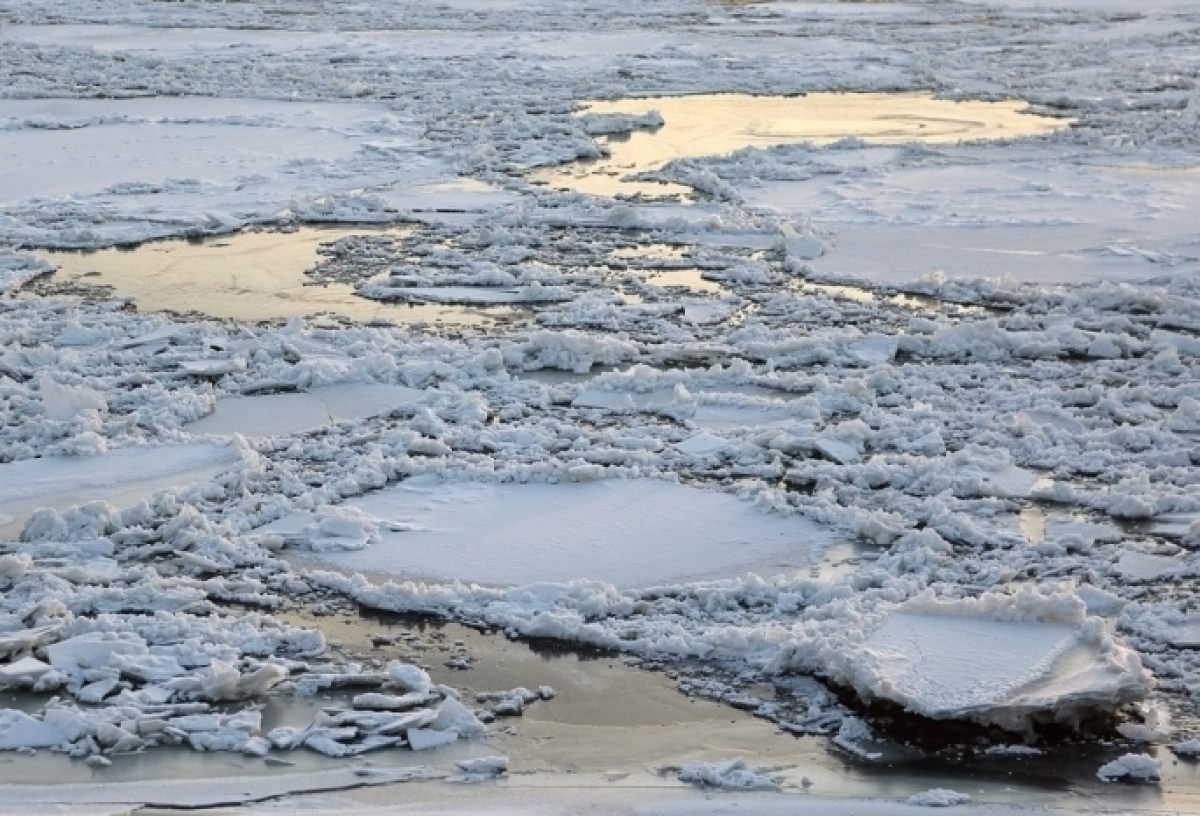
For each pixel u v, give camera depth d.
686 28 34.19
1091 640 6.98
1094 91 25.33
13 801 6.01
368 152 19.84
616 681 7.13
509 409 10.60
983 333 12.20
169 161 19.11
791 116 23.22
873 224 16.16
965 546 8.46
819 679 7.10
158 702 6.79
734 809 5.95
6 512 8.88
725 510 8.91
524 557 8.33
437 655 7.35
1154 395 10.92
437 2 39.06
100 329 12.37
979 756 6.47
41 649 7.22
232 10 36.75
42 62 27.34
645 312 13.10
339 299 13.59
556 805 5.98
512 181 18.30
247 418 10.52
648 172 18.97
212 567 8.14
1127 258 14.72
